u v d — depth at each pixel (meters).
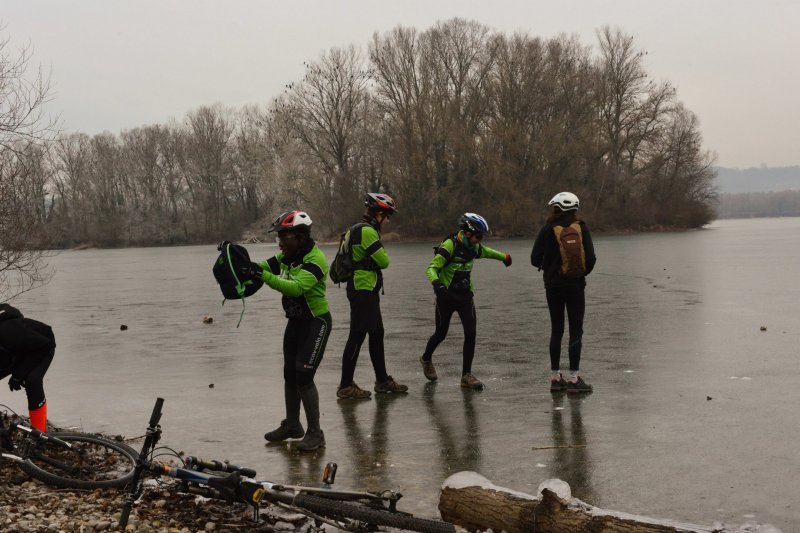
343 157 73.88
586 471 5.56
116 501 5.09
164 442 6.67
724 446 6.02
